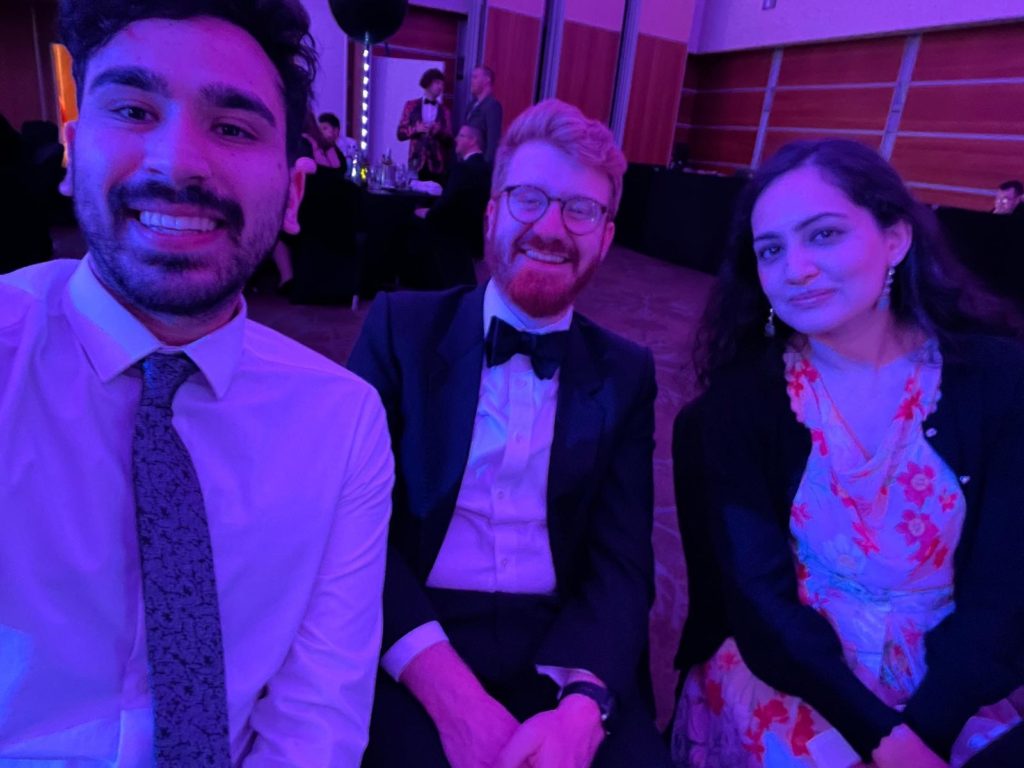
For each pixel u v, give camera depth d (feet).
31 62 27.86
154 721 2.37
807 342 4.13
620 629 3.81
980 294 3.94
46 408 2.36
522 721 3.71
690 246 27.17
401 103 29.01
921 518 3.76
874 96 28.09
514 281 3.90
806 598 3.97
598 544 4.21
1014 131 23.58
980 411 3.71
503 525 4.13
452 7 30.60
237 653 2.77
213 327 2.60
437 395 4.08
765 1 31.68
